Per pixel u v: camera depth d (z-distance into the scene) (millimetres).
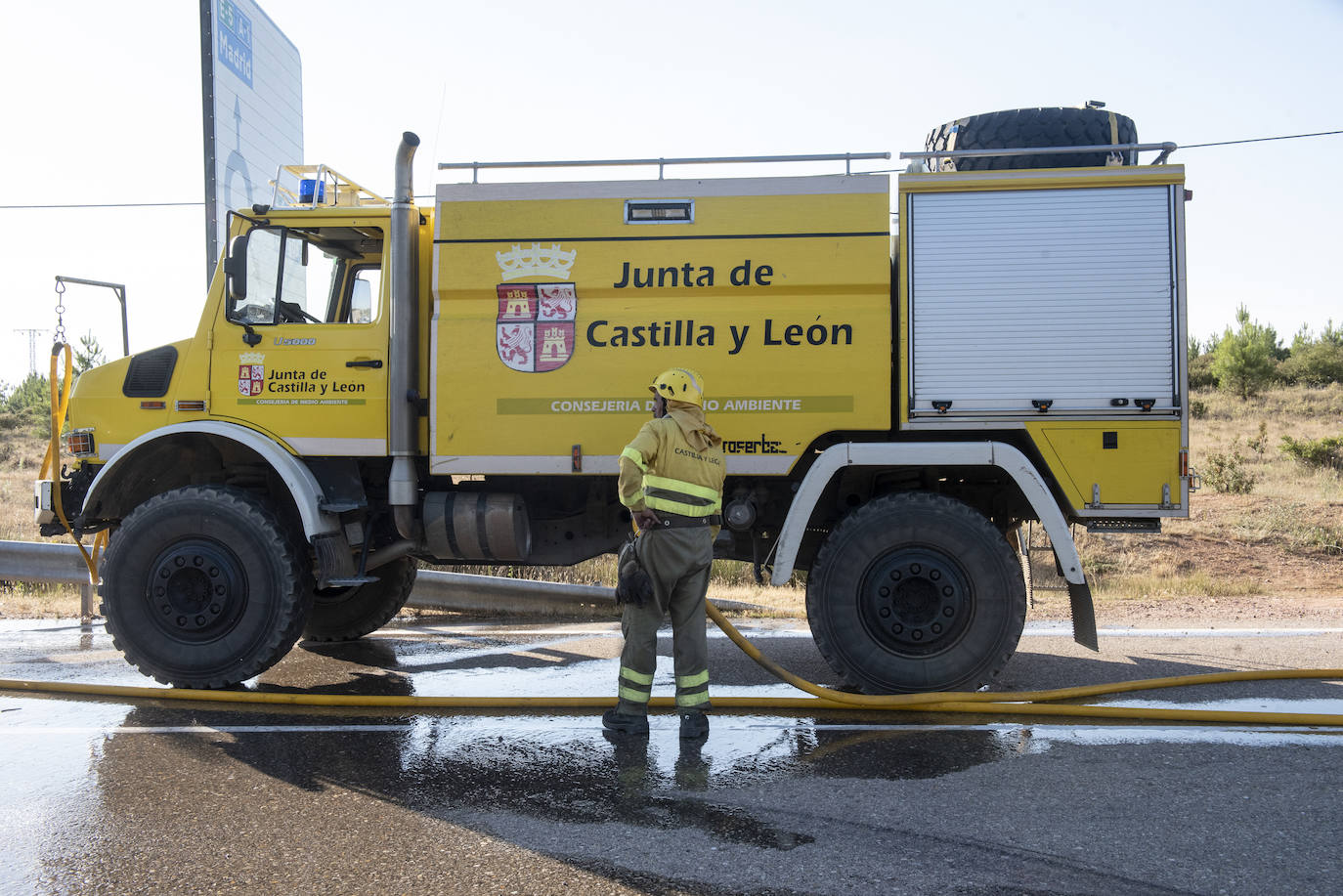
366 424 6199
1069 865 3346
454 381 6043
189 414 6309
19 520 14070
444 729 5133
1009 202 5797
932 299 5797
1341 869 3309
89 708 5590
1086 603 5633
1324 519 12648
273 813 3883
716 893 3133
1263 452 18797
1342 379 31109
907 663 5527
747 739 4902
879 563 5574
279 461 6008
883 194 5859
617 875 3275
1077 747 4711
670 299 5945
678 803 3957
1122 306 5711
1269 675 6023
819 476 5641
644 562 4914
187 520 5832
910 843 3531
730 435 5863
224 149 9656
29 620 8875
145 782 4273
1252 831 3645
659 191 5984
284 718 5367
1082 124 6234
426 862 3395
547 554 6695
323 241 6824
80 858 3447
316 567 6355
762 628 8336
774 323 5867
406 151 6207
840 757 4574
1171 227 5707
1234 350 30781
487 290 6051
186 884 3229
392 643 7754
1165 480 5641
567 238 6016
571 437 5969
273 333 6289
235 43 9938
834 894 3123
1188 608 9031
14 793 4125
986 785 4168
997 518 6617
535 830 3684
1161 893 3135
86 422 6430
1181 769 4367
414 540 6359
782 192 5910
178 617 5812
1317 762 4461
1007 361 5750
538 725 5211
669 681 6281
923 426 5766
